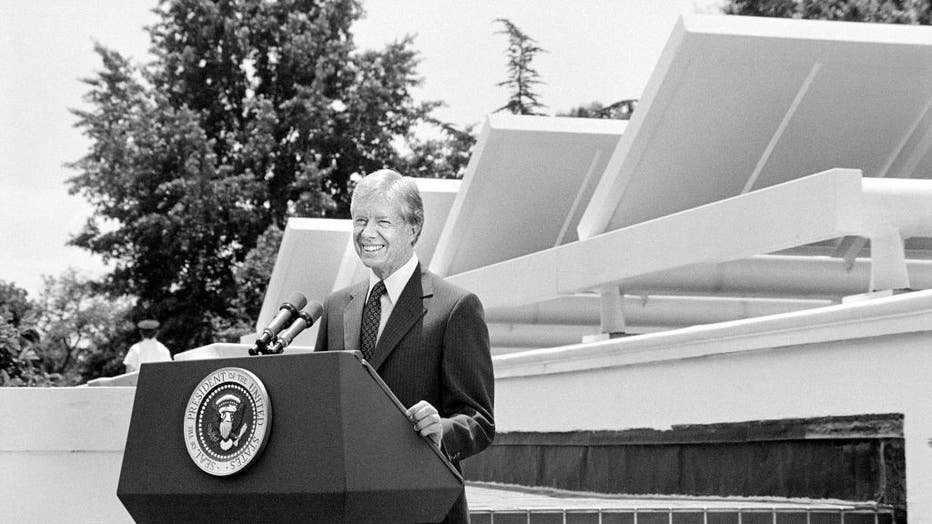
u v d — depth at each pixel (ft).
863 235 24.75
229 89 153.17
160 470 10.97
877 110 34.09
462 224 49.19
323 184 148.87
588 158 48.21
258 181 145.07
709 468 26.55
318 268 66.13
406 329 12.84
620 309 35.19
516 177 48.01
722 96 33.78
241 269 129.18
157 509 11.00
